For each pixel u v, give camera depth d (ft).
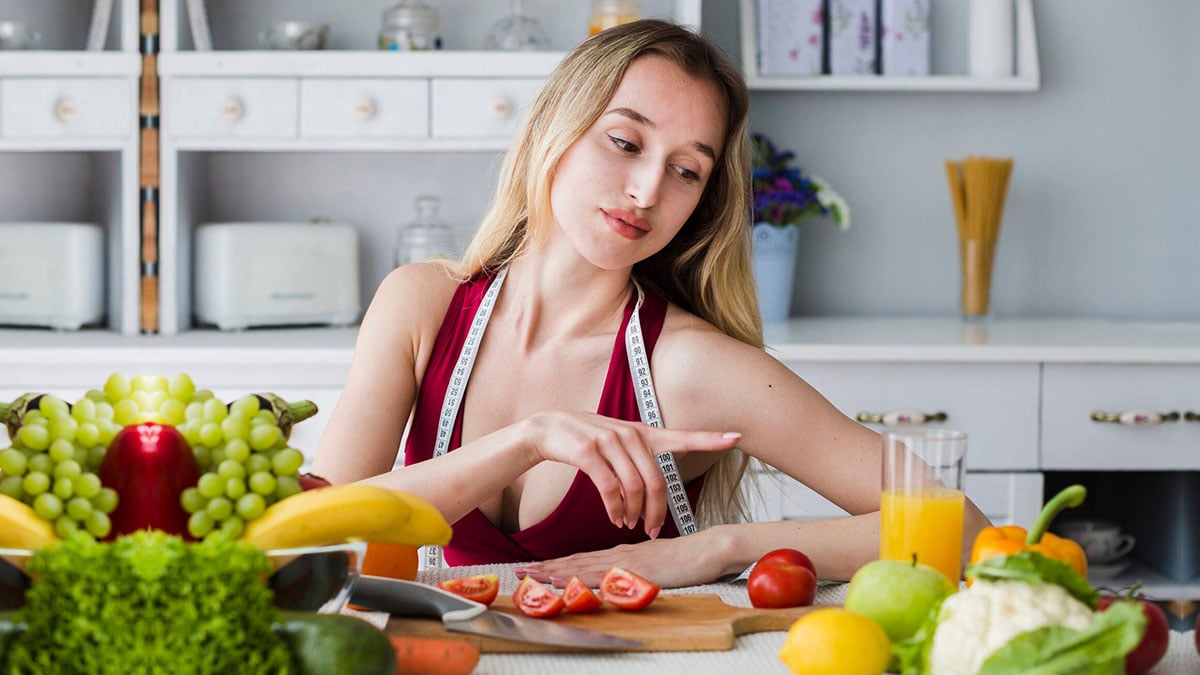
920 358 7.94
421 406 4.92
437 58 8.34
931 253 9.86
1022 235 9.89
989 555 3.07
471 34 9.43
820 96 9.71
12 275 8.42
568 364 4.81
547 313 4.82
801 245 9.79
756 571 3.38
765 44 9.29
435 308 4.94
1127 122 9.85
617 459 3.59
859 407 8.02
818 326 8.93
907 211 9.82
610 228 4.37
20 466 2.57
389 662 2.39
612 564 3.77
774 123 9.71
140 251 8.34
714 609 3.27
